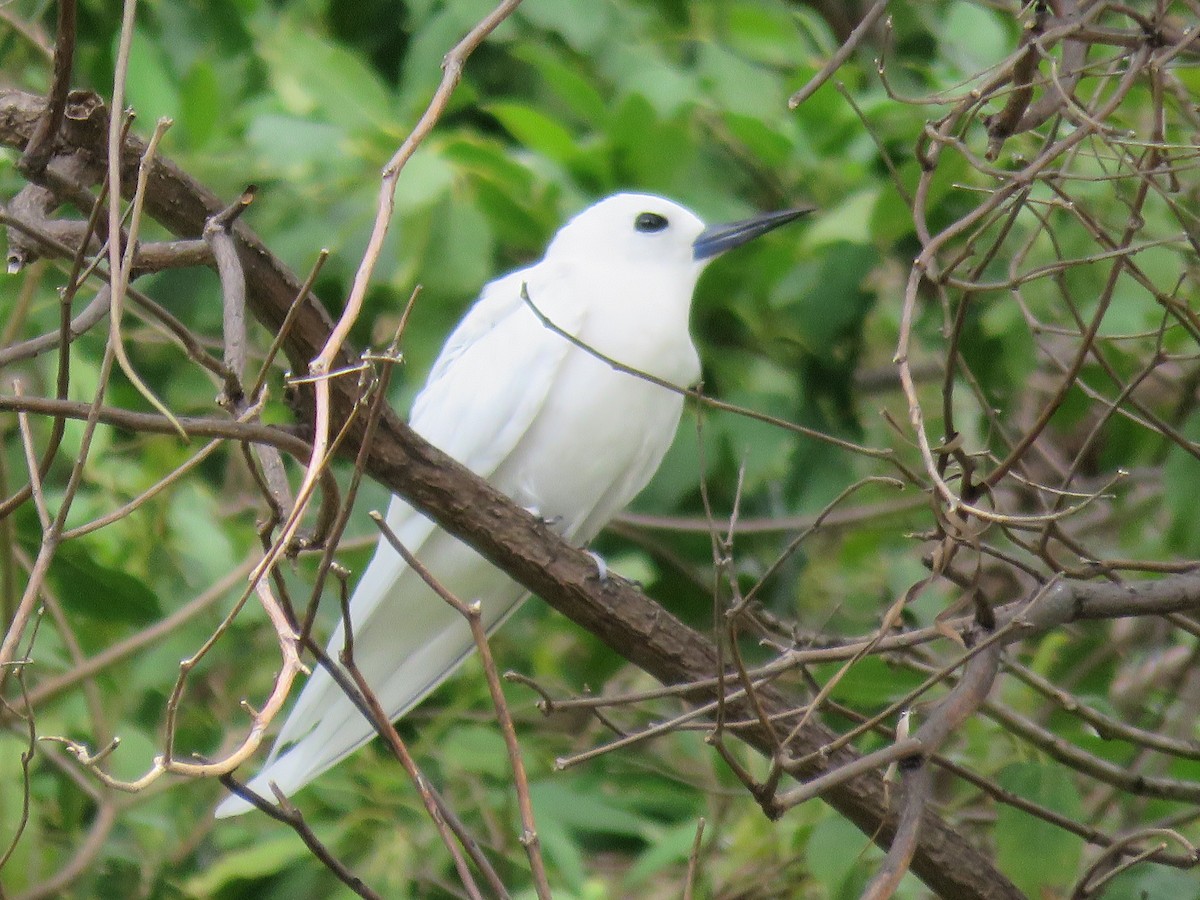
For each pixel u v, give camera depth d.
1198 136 5.68
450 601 4.39
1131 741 6.02
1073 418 8.18
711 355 8.83
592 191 8.75
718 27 9.56
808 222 8.66
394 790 7.86
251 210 8.24
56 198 5.04
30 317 8.42
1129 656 9.11
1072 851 6.00
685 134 8.62
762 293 8.58
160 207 5.47
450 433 7.88
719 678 4.74
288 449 4.63
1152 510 8.90
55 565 7.61
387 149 8.16
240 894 7.76
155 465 8.30
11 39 8.78
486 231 7.84
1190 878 6.40
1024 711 7.56
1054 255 7.46
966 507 4.70
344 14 9.91
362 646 8.02
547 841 7.80
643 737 4.98
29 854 7.27
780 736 5.92
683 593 9.15
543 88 9.69
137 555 8.10
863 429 9.25
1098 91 6.05
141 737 7.77
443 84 4.95
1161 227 7.36
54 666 8.05
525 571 6.27
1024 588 9.10
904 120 8.62
